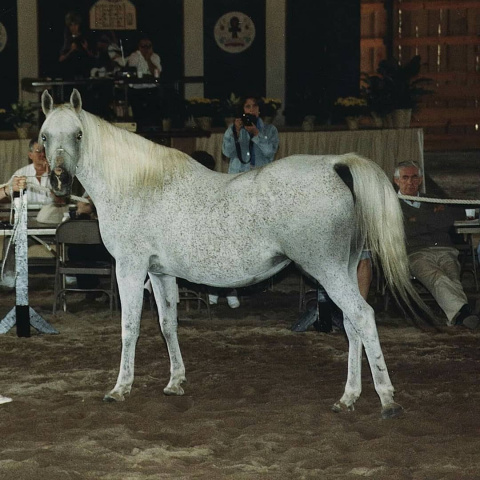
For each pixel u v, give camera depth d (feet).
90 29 55.57
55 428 19.10
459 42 74.08
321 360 25.12
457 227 30.55
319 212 18.86
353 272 19.90
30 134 49.55
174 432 18.70
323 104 52.31
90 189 21.24
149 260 21.06
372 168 19.07
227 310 32.65
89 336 28.48
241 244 19.66
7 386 22.77
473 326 28.50
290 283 38.09
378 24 75.72
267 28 57.57
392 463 16.80
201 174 20.74
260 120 33.60
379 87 51.65
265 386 22.41
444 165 66.80
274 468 16.48
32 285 37.63
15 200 28.35
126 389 21.35
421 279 29.58
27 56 55.93
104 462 16.88
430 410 20.12
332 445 17.63
